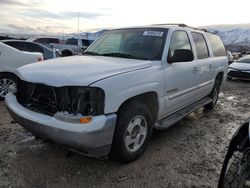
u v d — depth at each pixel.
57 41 19.31
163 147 4.08
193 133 4.80
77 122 2.79
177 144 4.24
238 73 12.91
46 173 3.20
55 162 3.45
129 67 3.40
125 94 3.12
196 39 5.16
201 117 5.89
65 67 3.32
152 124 3.74
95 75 3.02
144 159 3.64
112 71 3.19
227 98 8.52
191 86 4.77
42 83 3.07
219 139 4.57
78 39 18.72
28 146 3.89
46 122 2.95
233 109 6.87
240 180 2.32
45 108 3.15
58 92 2.96
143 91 3.41
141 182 3.10
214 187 3.07
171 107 4.27
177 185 3.07
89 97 2.86
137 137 3.49
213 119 5.78
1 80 6.41
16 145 3.92
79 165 3.40
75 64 3.45
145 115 3.53
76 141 2.81
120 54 4.11
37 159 3.51
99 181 3.08
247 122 2.45
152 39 4.18
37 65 3.59
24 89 3.48
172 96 4.14
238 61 14.21
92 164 3.44
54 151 3.74
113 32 4.80
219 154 3.95
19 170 3.24
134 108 3.30
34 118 3.05
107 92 2.92
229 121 5.69
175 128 5.02
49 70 3.25
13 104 3.46
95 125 2.81
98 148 2.93
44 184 2.98
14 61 6.46
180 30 4.57
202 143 4.34
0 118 5.16
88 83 2.86
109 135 2.96
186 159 3.72
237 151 2.42
